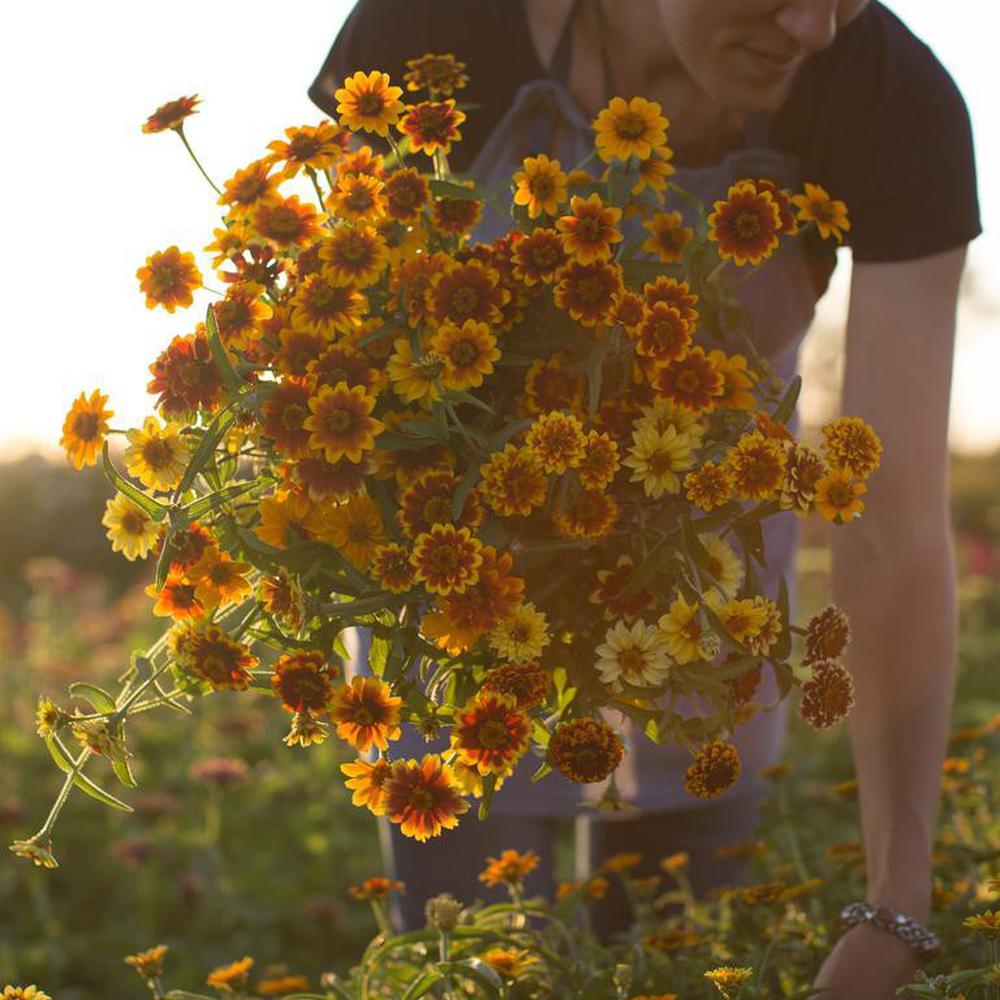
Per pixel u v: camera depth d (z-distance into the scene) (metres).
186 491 1.31
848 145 1.77
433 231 1.38
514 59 1.82
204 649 1.25
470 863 2.09
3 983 3.38
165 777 4.69
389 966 1.79
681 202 1.81
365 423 1.24
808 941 1.90
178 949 3.57
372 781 1.29
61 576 7.73
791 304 1.87
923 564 1.70
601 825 2.31
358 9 1.92
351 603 1.24
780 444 1.27
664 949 1.81
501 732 1.23
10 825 3.78
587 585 1.30
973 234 1.77
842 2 1.49
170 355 1.30
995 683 5.93
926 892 1.69
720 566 1.29
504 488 1.23
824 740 4.94
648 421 1.27
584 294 1.28
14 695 5.82
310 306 1.29
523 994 1.70
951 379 1.75
